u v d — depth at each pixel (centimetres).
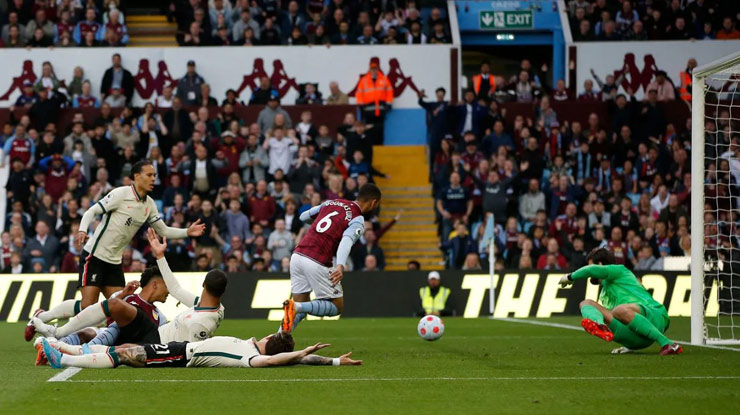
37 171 2923
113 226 1337
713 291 2336
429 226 3116
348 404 782
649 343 1238
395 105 3453
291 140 3022
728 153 2998
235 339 1048
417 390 870
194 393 840
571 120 3183
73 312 1335
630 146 3070
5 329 1950
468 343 1505
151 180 1349
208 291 1081
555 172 2948
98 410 747
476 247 2736
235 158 2984
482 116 3134
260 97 3269
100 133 3014
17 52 3397
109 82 3331
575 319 2295
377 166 3269
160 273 1152
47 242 2655
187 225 2689
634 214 2803
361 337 1683
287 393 844
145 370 1004
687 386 902
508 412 744
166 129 3083
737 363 1117
